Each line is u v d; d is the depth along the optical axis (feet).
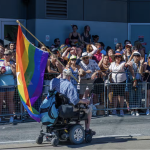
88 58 29.96
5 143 22.27
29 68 23.89
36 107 30.48
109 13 47.14
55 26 43.96
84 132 22.03
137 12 49.37
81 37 42.98
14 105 29.58
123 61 32.09
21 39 23.41
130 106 32.35
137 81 31.81
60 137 21.88
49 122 21.34
